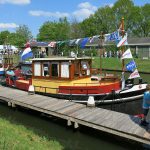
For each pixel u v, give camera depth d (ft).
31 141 37.99
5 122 48.16
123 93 58.03
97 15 271.28
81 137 44.01
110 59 161.07
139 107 59.47
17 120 52.29
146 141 36.19
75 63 59.72
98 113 46.50
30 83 66.13
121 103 58.39
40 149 34.09
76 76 60.13
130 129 38.93
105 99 57.26
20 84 69.31
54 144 39.68
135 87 59.62
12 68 80.07
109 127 40.11
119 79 66.69
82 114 46.26
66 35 260.83
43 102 54.70
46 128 47.91
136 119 42.83
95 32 265.75
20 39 270.26
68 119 45.98
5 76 77.41
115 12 271.08
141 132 37.73
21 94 62.85
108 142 41.81
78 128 45.06
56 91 60.80
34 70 64.75
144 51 215.31
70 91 58.65
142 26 286.46
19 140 35.06
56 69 61.05
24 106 55.01
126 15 271.49
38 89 63.93
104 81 63.21
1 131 37.27
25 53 75.05
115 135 43.06
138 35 287.89
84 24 270.46
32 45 112.78
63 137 43.98
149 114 37.60
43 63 62.95
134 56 202.59
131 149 39.45
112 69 137.69
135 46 219.61
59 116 47.55
